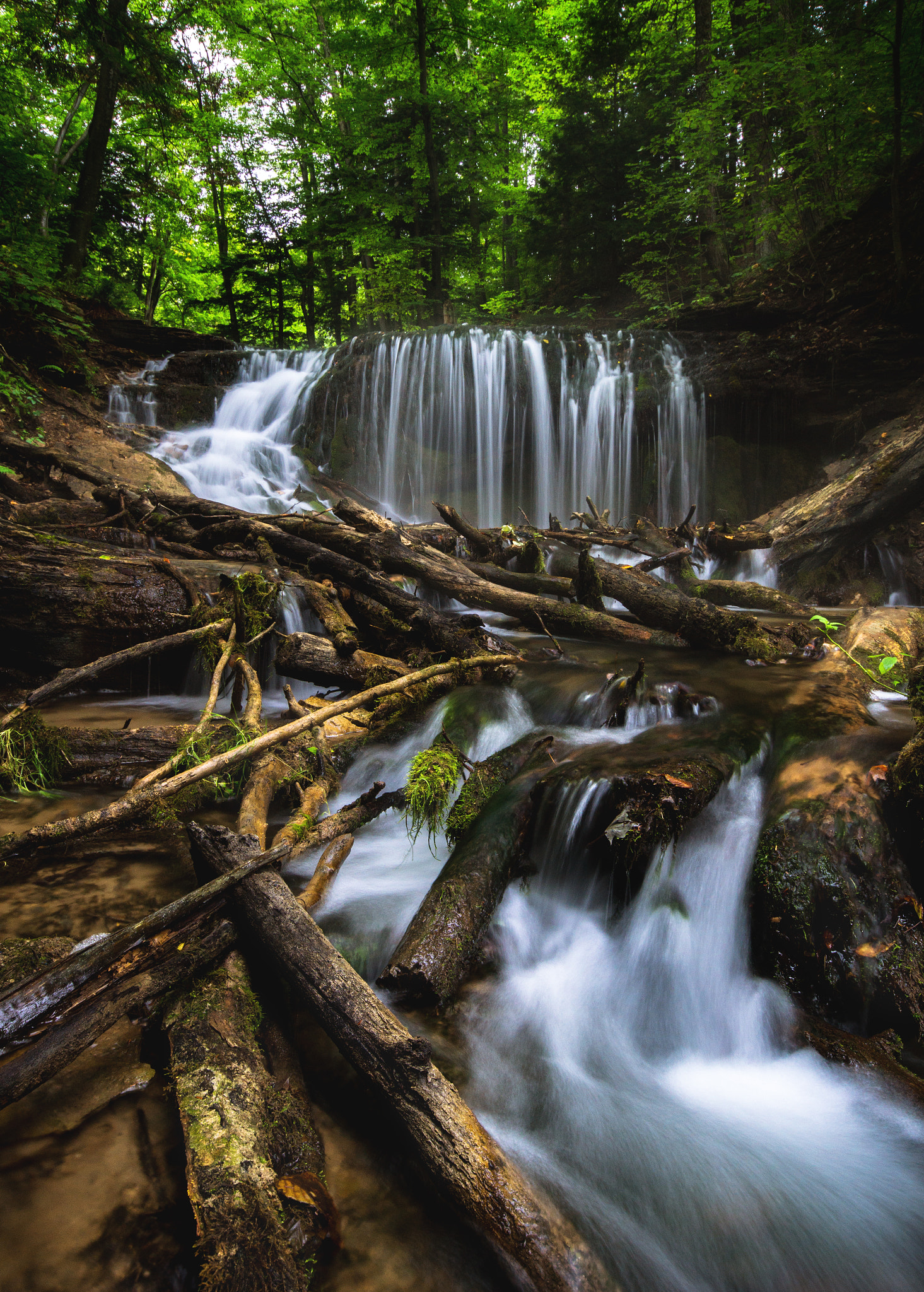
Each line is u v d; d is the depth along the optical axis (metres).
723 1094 2.36
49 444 10.12
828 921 2.56
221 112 21.59
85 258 16.86
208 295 29.03
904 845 2.72
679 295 17.89
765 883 2.70
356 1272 1.62
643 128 17.56
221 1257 1.43
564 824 3.18
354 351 14.00
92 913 2.90
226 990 2.15
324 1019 2.01
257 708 4.45
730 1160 2.07
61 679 4.23
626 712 4.19
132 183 20.38
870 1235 1.86
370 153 20.05
